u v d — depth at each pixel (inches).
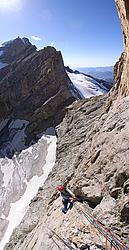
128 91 824.3
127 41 800.9
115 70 1274.6
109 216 430.3
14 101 3297.2
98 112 1509.6
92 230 437.7
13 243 891.4
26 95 3280.0
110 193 462.6
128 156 470.0
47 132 2551.7
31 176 1950.1
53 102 2770.7
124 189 436.8
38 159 2145.7
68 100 2778.1
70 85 3511.3
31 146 2464.3
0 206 1749.5
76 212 509.7
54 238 495.8
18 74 3506.4
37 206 1043.9
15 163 2301.9
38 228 675.4
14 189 1884.8
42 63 3344.0
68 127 1573.6
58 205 654.5
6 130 3002.0
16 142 2682.1
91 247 411.2
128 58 815.1
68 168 1097.4
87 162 633.6
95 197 498.9
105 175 505.0
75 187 562.9
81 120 1535.4
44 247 498.6
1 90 3447.3
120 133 549.0
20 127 2891.2
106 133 617.6
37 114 2790.4
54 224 542.6
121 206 421.4
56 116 2687.0
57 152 1424.7
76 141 1363.2
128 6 613.0
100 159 553.6
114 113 732.0
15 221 1480.1
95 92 4261.8
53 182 1145.4
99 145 606.5
